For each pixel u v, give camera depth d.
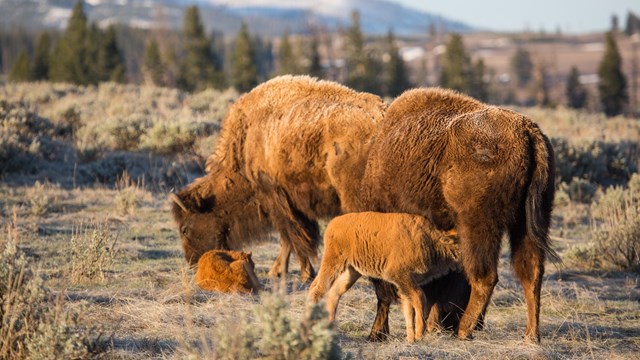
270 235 39.31
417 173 26.16
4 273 22.50
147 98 100.88
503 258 43.28
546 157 24.73
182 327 26.23
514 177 24.47
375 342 26.59
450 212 25.80
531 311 24.77
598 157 71.69
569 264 42.75
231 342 18.95
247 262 32.81
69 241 40.72
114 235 44.06
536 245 24.56
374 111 31.36
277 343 18.36
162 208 52.47
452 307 27.28
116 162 61.22
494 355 23.95
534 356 23.73
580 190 62.00
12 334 21.23
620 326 30.58
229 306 29.06
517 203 24.64
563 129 97.12
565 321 30.41
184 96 109.31
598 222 55.34
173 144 67.31
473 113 25.83
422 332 25.97
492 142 24.89
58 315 21.80
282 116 34.31
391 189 27.11
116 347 23.53
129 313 27.66
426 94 27.66
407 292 26.12
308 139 32.56
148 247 41.75
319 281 27.41
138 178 57.06
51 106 92.25
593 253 42.78
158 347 23.80
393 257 26.06
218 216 38.19
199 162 62.31
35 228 42.94
